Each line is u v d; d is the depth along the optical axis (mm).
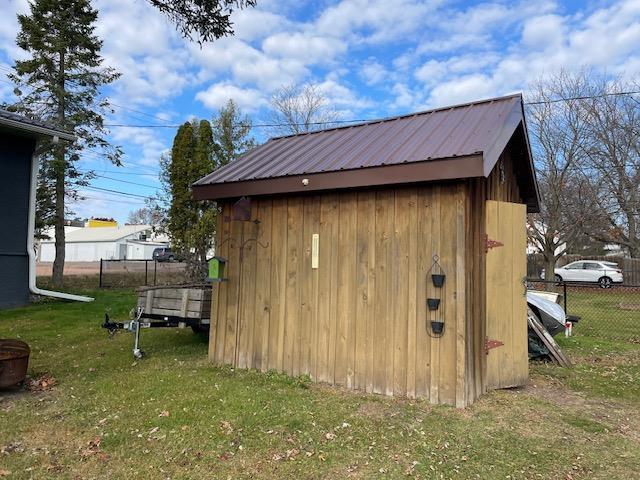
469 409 4004
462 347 3994
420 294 4242
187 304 5992
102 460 3041
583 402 4391
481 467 2984
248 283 5422
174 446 3242
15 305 9656
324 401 4184
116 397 4266
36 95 13352
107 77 14117
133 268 23844
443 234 4141
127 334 7441
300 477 2840
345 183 4465
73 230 51625
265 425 3609
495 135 4141
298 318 5000
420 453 3166
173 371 5207
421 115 5551
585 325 9789
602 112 17078
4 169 9438
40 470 2898
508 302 4781
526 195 6453
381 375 4410
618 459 3135
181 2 5367
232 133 19406
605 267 20609
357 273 4637
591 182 17156
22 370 4504
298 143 6043
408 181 4098
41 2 13102
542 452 3221
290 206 5156
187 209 14930
